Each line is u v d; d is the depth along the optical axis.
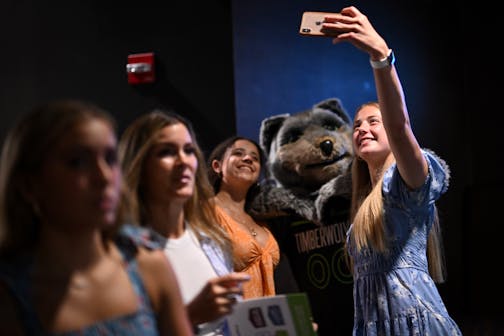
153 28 4.08
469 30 4.02
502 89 4.00
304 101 3.88
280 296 1.65
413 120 3.96
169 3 4.07
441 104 3.99
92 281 1.16
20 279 1.12
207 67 3.99
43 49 4.22
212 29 4.00
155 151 1.92
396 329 2.32
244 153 3.31
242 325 1.73
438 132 3.97
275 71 3.88
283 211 3.42
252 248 3.04
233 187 3.30
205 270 1.94
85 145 1.12
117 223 1.27
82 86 4.15
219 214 3.07
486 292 3.79
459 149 3.98
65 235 1.15
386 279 2.37
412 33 4.00
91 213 1.12
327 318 3.49
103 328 1.14
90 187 1.12
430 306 2.33
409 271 2.37
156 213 1.95
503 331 3.61
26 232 1.17
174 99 4.02
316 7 3.93
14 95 4.23
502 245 3.79
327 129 3.65
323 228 3.50
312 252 3.52
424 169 2.34
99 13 4.16
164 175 1.91
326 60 3.91
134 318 1.18
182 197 1.91
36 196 1.15
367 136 2.60
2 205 1.16
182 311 1.31
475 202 3.88
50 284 1.13
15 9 4.27
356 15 2.31
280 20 3.90
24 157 1.14
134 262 1.24
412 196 2.35
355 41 2.24
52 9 4.23
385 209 2.38
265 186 3.46
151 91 4.05
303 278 3.53
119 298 1.18
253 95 3.85
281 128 3.68
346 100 3.90
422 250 2.43
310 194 3.54
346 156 3.59
